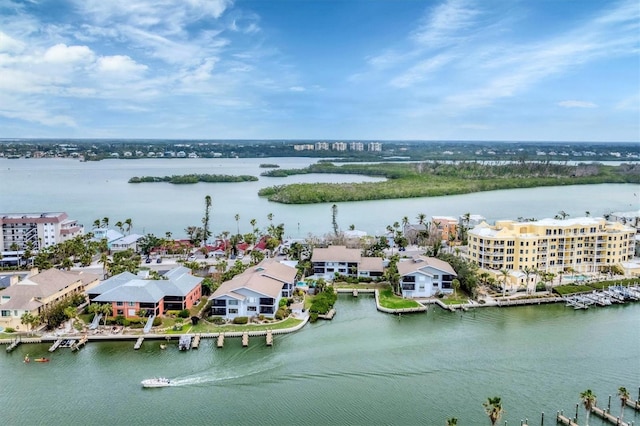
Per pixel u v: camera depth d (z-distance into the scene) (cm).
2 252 19612
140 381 9881
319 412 8769
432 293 15088
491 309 14212
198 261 19012
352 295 15488
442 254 17688
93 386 9694
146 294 12619
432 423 8444
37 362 10681
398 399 9188
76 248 18662
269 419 8569
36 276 13550
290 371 10256
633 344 11650
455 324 12950
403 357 10900
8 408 8931
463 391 9469
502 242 16788
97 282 15300
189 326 12406
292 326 12475
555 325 12900
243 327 12381
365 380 9888
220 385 9712
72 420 8562
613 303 14712
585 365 10531
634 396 9262
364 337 12044
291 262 17500
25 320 11894
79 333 11944
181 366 10475
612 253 17588
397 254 18662
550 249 17212
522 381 9844
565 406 8956
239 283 13400
